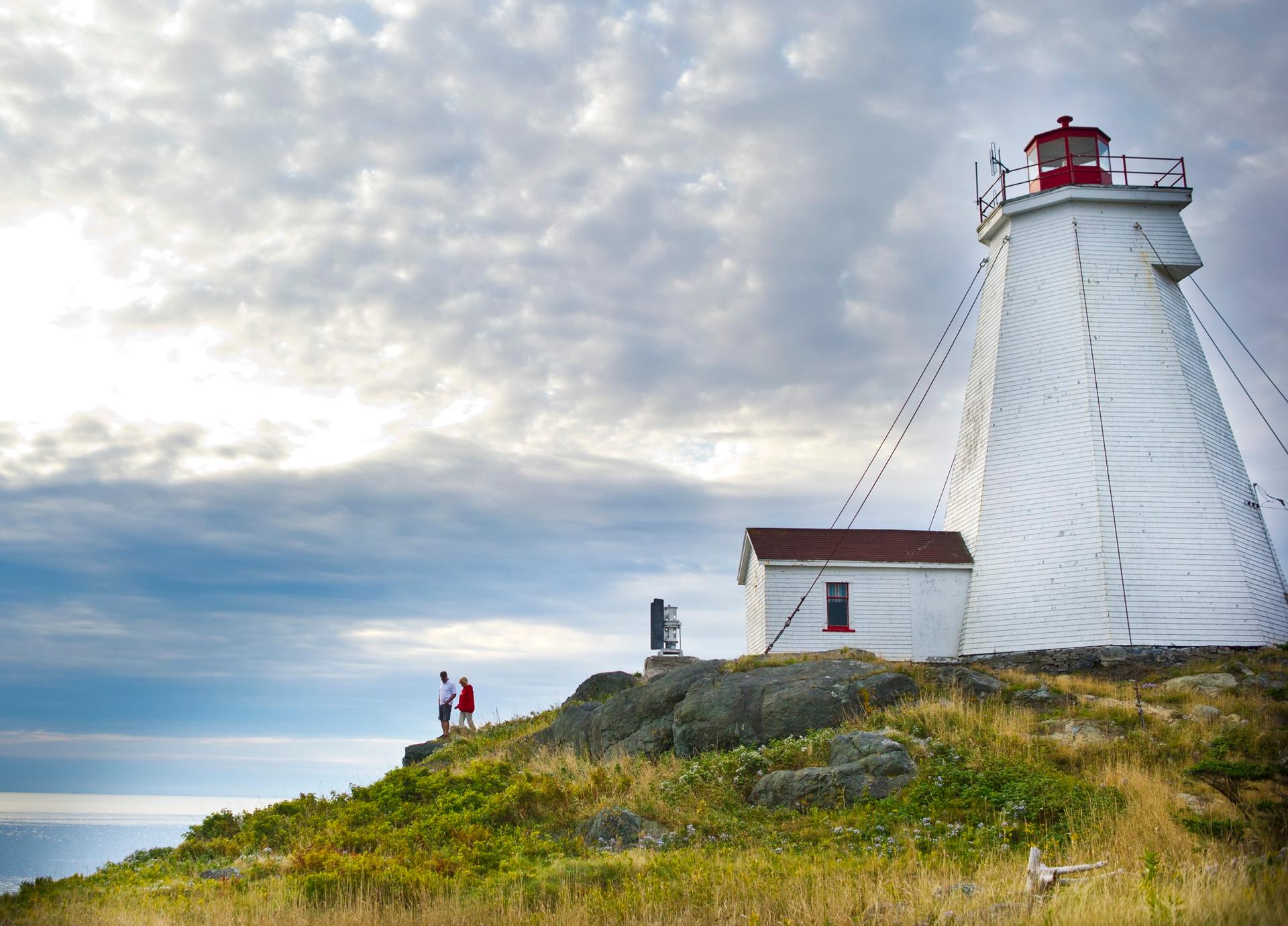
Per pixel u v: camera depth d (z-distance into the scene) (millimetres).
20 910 17953
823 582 37531
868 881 16250
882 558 37562
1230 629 34031
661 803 23078
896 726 25609
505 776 28062
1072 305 37625
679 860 18547
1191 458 35719
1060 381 37125
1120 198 38500
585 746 31578
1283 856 15359
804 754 24781
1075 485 35812
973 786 21625
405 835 23125
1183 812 19188
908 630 37156
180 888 19750
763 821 21984
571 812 24156
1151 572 34469
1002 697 27812
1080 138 40562
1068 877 15422
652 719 30312
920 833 20000
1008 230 40000
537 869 19172
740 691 28391
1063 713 26359
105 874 23266
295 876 19406
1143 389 36438
